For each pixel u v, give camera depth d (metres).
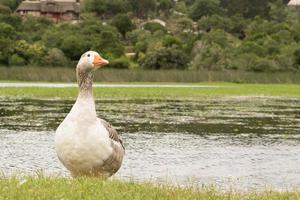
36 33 99.25
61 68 80.62
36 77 75.38
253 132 27.56
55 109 37.16
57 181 10.91
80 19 133.62
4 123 29.17
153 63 88.31
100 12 141.88
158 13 153.25
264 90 66.44
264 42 99.06
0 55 84.56
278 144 23.77
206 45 94.44
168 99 50.19
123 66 88.12
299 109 41.56
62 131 11.57
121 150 12.05
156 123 30.50
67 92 52.91
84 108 11.62
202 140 24.44
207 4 148.38
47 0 143.50
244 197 10.94
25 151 20.56
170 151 21.28
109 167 11.81
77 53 90.38
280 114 37.22
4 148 21.16
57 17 143.12
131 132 26.61
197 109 39.81
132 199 9.75
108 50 93.31
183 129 28.16
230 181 16.16
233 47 99.06
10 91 52.88
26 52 85.56
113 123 30.12
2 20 103.12
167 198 10.08
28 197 9.52
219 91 62.09
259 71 87.31
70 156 11.52
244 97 55.53
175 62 88.88
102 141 11.51
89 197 9.66
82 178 11.13
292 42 100.56
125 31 118.00
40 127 27.64
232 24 130.38
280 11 142.88
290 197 11.32
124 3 145.38
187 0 164.62
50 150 20.84
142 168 17.92
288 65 88.75
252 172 17.64
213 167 18.34
